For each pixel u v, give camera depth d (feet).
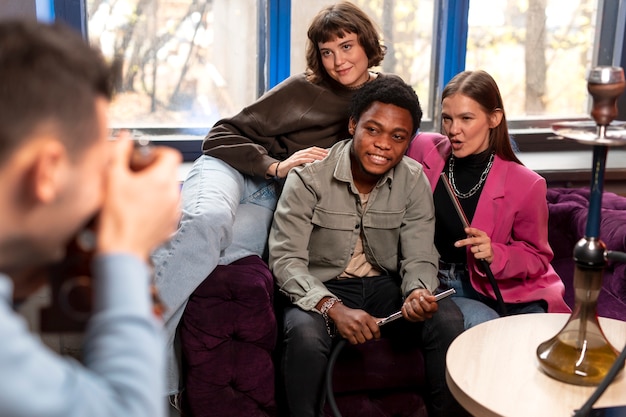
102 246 2.13
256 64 8.91
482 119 6.77
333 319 6.12
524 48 9.34
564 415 4.20
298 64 9.01
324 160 6.78
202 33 8.71
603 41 9.48
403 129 6.38
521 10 9.21
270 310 6.19
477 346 4.97
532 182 6.89
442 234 7.09
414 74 9.29
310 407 6.13
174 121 8.87
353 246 6.78
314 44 7.51
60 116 1.99
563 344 4.46
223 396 6.21
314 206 6.72
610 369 3.97
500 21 9.21
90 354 2.00
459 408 6.37
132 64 8.62
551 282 6.89
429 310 5.98
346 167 6.65
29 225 2.02
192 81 8.82
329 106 7.60
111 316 2.02
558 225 7.93
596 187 4.11
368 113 6.40
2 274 2.07
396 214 6.72
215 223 6.12
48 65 1.99
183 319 6.11
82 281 2.22
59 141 1.99
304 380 6.10
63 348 6.51
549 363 4.49
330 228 6.70
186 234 5.99
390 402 6.39
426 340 6.32
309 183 6.66
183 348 6.16
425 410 6.44
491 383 4.52
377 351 6.38
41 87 1.97
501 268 6.66
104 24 8.46
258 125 7.60
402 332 6.57
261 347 6.20
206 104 8.91
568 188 8.54
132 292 2.06
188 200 6.56
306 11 8.84
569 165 8.86
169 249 5.96
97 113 2.10
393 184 6.72
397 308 6.73
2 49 1.99
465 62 9.22
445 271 7.14
